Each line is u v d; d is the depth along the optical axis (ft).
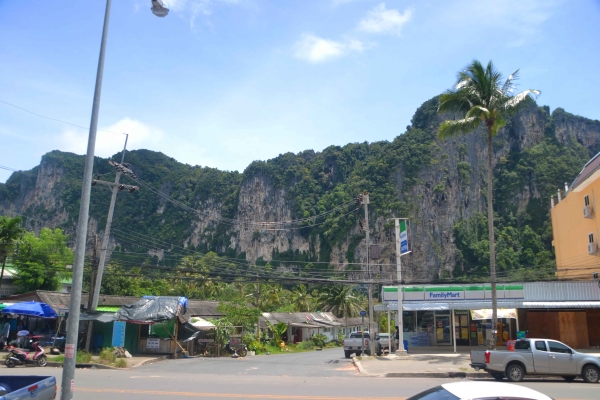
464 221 467.93
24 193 534.78
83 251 29.89
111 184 83.05
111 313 83.71
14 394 23.54
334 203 543.39
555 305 86.28
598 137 504.84
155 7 36.60
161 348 90.74
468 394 17.94
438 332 96.58
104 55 32.86
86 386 44.65
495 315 73.00
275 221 610.65
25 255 126.72
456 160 495.41
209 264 306.55
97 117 31.89
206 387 45.06
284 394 40.83
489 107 77.15
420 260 440.45
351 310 262.06
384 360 78.28
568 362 52.70
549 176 462.60
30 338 79.61
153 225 606.14
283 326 156.15
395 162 493.77
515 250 426.10
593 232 109.81
